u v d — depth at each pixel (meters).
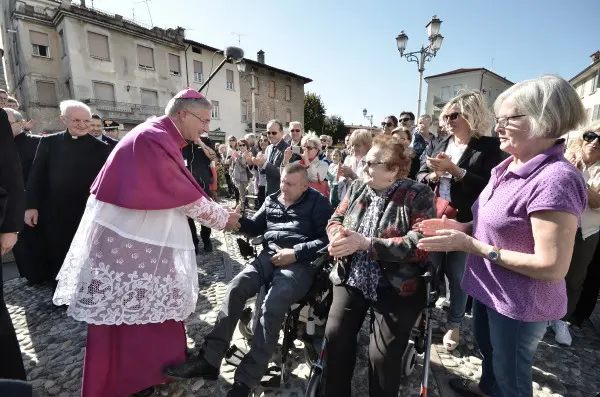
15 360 1.91
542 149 1.28
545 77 1.23
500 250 1.28
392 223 1.76
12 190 1.87
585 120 1.20
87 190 3.10
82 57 18.55
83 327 2.85
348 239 1.65
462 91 2.45
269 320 1.92
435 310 3.07
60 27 18.44
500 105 1.38
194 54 23.38
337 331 1.76
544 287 1.30
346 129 39.00
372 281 1.80
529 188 1.22
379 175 1.76
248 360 1.88
